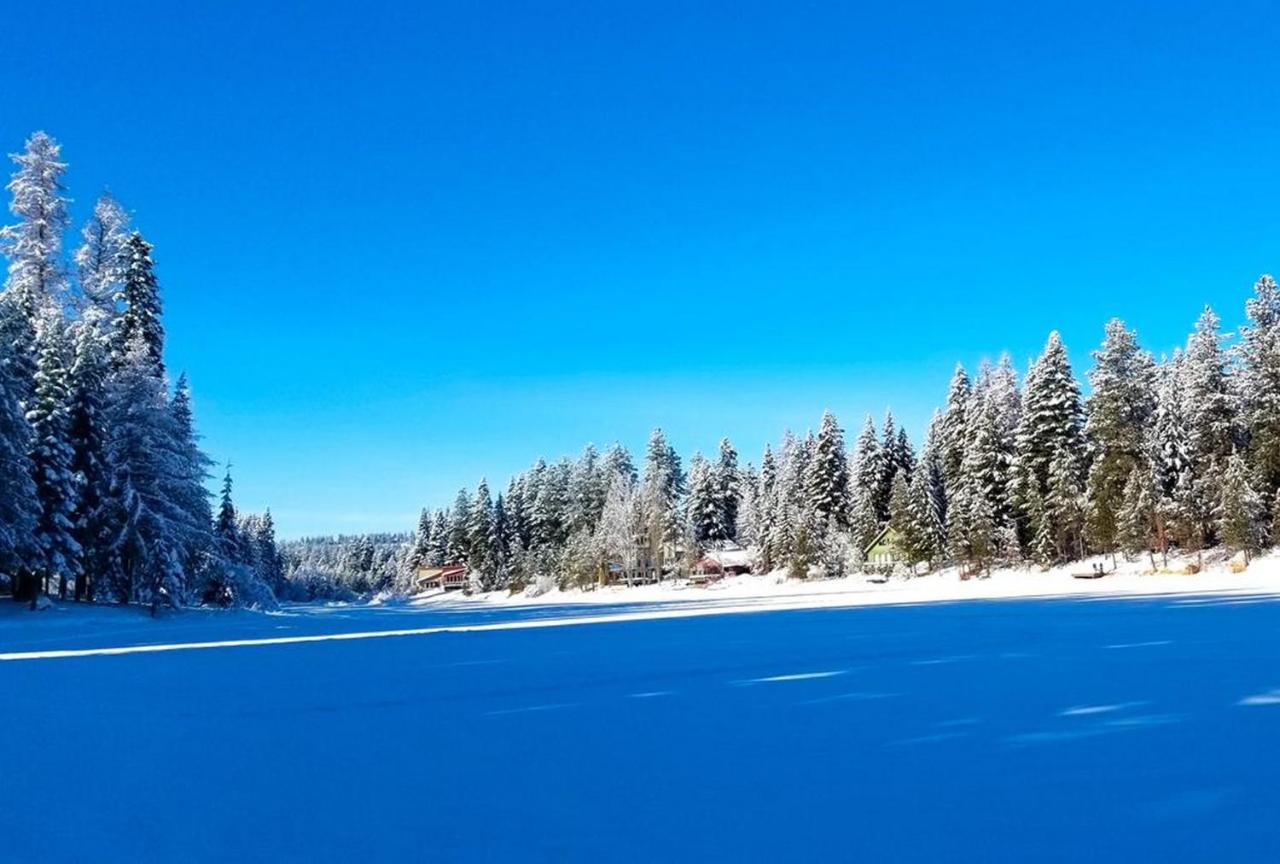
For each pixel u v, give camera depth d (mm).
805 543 71438
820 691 7832
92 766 5332
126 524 30969
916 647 11906
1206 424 51625
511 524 105938
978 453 62375
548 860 3473
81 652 16266
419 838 3791
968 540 59469
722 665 10453
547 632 19500
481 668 11016
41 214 34656
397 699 8172
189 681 10227
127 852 3689
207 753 5695
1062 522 54469
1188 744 5055
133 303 38188
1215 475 48844
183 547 32500
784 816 3951
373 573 136500
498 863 3451
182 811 4273
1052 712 6266
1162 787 4168
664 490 87000
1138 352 58219
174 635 22797
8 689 9516
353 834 3871
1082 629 14203
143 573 31859
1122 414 52906
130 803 4441
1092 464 54781
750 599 51844
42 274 34688
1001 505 60500
